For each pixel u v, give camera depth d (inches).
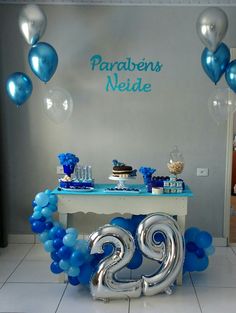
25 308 108.7
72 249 112.1
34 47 134.0
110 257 112.9
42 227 120.0
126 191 121.3
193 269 124.6
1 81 159.8
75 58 161.3
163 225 114.6
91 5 159.3
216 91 142.6
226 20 122.3
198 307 110.0
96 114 163.5
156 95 162.2
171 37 159.6
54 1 158.7
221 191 164.7
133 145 164.4
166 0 157.9
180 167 123.0
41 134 164.4
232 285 125.0
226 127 162.4
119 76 161.9
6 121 163.6
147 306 110.5
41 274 133.2
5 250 158.6
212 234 166.1
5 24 159.6
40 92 162.4
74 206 121.5
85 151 165.0
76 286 123.6
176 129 163.3
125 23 159.6
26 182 166.4
